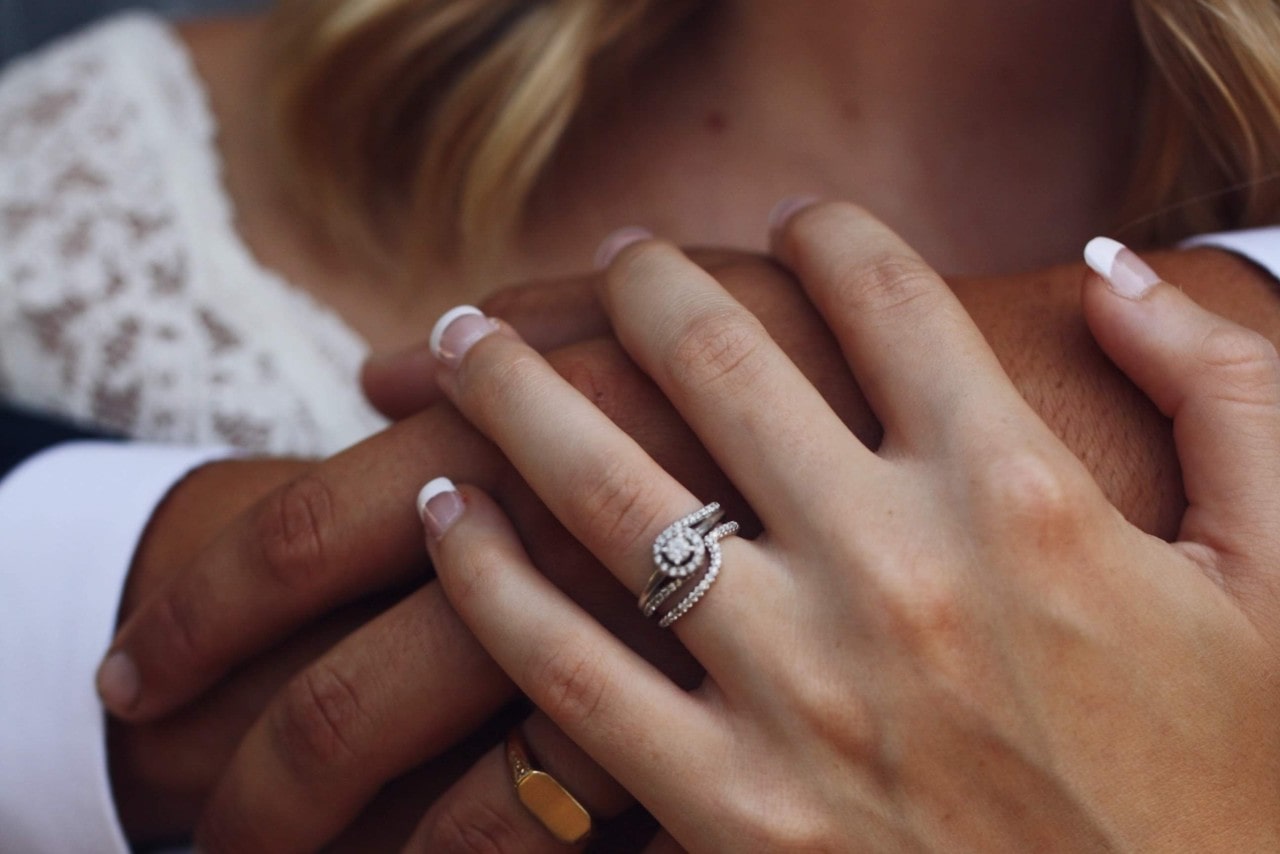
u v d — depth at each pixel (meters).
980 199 0.46
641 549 0.33
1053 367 0.35
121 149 0.49
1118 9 0.43
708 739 0.32
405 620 0.35
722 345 0.33
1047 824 0.31
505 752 0.34
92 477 0.40
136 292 0.46
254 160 0.49
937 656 0.31
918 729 0.31
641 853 0.35
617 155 0.48
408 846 0.35
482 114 0.46
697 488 0.35
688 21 0.47
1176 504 0.34
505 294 0.40
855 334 0.34
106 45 0.51
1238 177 0.42
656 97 0.48
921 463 0.32
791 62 0.46
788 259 0.36
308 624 0.37
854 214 0.36
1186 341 0.34
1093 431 0.35
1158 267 0.38
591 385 0.36
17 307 0.46
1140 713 0.31
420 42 0.47
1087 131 0.45
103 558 0.38
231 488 0.39
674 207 0.47
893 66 0.45
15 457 0.42
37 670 0.38
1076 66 0.44
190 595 0.36
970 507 0.32
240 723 0.37
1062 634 0.31
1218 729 0.32
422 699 0.34
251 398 0.45
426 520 0.34
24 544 0.39
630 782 0.32
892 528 0.32
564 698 0.32
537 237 0.47
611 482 0.33
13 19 0.68
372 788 0.35
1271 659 0.32
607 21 0.46
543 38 0.46
